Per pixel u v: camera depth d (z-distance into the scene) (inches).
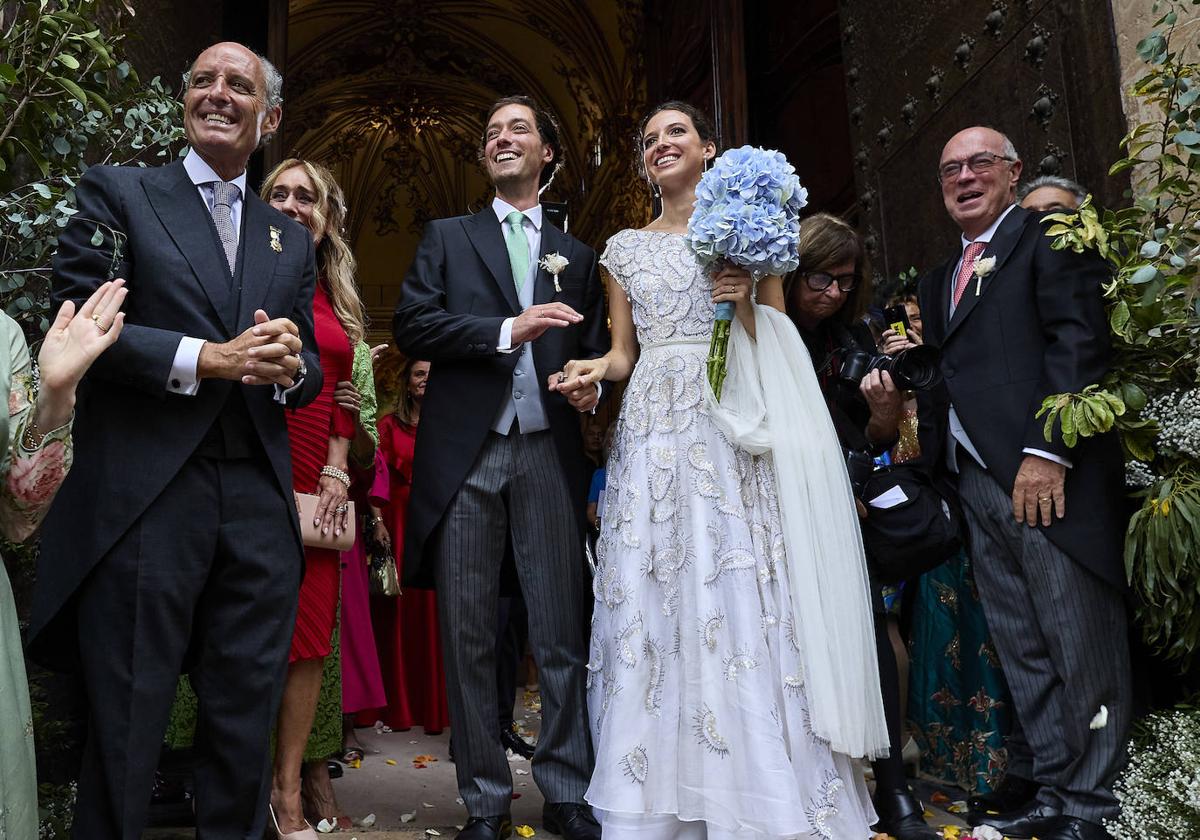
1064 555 107.4
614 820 95.0
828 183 264.5
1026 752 122.4
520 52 643.5
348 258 133.0
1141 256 110.8
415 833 117.7
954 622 141.7
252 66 98.0
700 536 100.0
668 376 107.8
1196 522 100.2
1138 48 113.2
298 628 110.4
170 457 87.0
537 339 120.0
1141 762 103.3
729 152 105.2
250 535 90.3
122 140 131.6
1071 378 106.0
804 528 99.4
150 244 91.3
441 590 115.6
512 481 117.3
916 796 137.2
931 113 189.5
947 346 120.0
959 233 178.9
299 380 95.5
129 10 129.0
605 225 551.2
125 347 84.9
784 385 104.8
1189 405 105.7
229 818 88.1
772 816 89.2
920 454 128.0
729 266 104.0
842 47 229.9
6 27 115.7
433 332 116.8
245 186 100.5
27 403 72.1
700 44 298.0
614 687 99.5
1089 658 106.3
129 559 85.5
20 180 119.3
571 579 117.7
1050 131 151.3
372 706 176.1
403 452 216.1
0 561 72.1
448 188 818.2
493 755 112.7
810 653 95.5
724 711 94.0
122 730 83.5
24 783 69.7
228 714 88.6
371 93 731.4
